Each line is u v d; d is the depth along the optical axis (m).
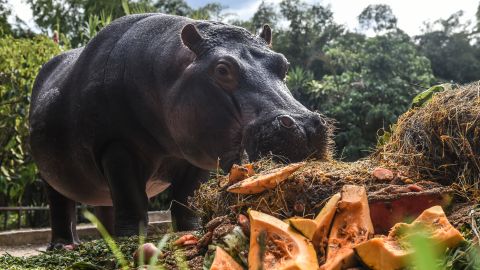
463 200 1.83
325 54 12.94
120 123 3.24
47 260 2.69
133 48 3.24
